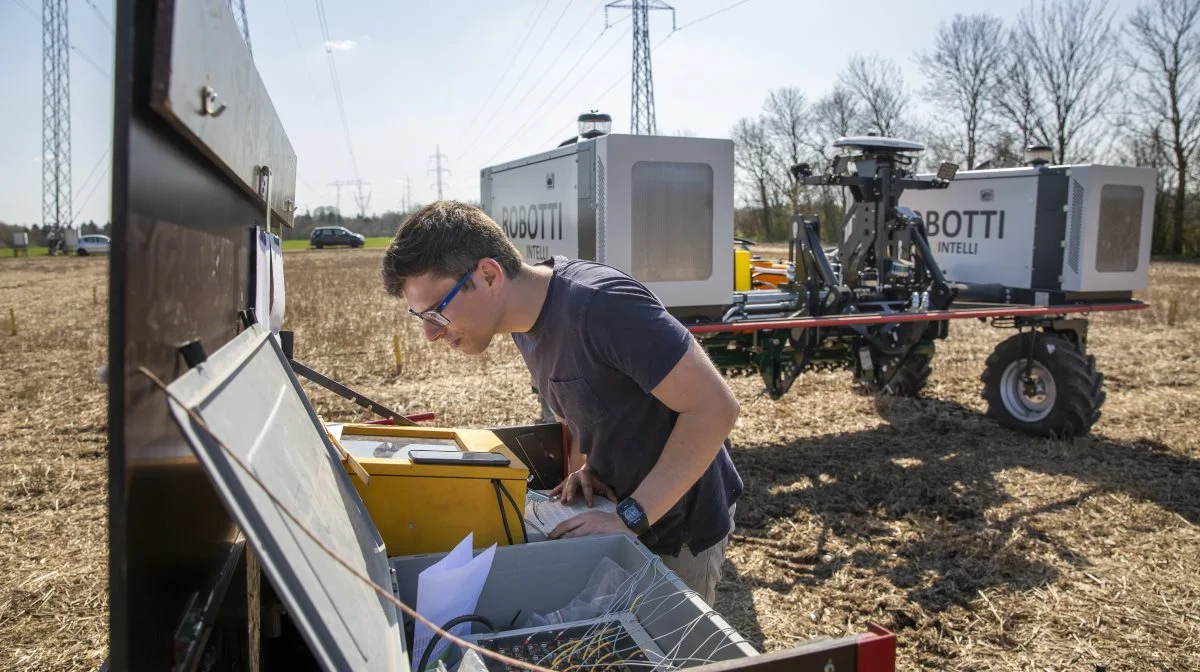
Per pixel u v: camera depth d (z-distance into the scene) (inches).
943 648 149.3
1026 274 296.7
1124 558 186.1
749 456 264.2
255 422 47.8
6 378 396.2
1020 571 179.9
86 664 139.3
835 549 192.1
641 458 85.4
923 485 234.5
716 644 55.6
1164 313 626.5
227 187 60.5
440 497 76.9
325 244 2159.2
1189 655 146.0
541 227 259.1
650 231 218.5
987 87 1807.3
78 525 202.8
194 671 45.6
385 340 512.7
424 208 74.8
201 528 50.9
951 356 442.3
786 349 259.6
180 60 38.6
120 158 34.7
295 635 73.6
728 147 225.5
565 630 63.5
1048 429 282.8
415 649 59.9
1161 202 1561.3
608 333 75.4
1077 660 145.3
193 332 48.4
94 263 1435.8
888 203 272.4
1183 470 249.9
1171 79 1510.8
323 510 52.1
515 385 370.0
